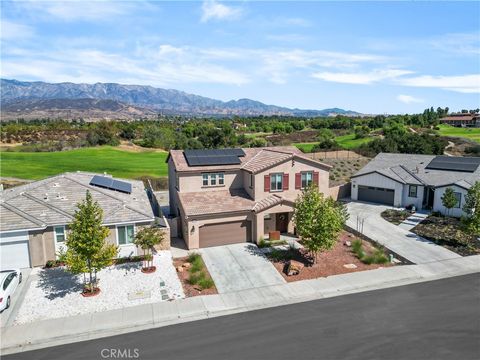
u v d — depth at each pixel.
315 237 22.77
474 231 26.44
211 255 25.42
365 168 41.78
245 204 28.14
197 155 31.12
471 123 133.88
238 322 17.14
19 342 15.66
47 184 26.75
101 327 16.73
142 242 22.59
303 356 14.49
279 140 103.19
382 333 16.05
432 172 37.28
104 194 26.56
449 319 17.19
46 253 23.47
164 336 16.05
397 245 27.08
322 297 19.55
